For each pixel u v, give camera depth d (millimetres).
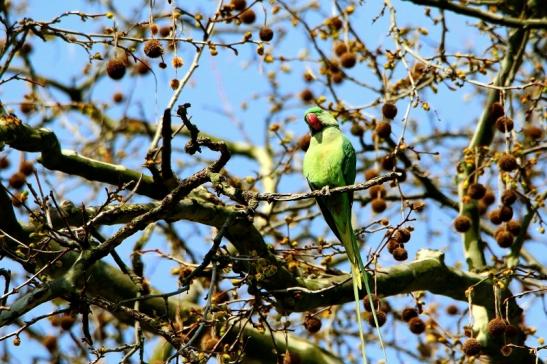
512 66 13977
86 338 9016
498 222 12594
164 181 10805
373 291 11875
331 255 11250
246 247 10781
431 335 12852
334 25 13977
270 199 9445
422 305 12398
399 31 12375
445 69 12125
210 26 11062
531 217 12812
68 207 10617
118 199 9602
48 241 9398
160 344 13922
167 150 10398
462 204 13922
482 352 12930
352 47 14039
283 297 11125
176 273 11406
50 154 10984
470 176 12930
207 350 10125
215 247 9445
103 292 11672
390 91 13562
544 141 14375
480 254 13711
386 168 11938
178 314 11227
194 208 10453
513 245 13016
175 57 10367
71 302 8883
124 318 12086
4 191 10453
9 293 8688
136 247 14461
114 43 10125
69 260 10773
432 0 13789
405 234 10984
